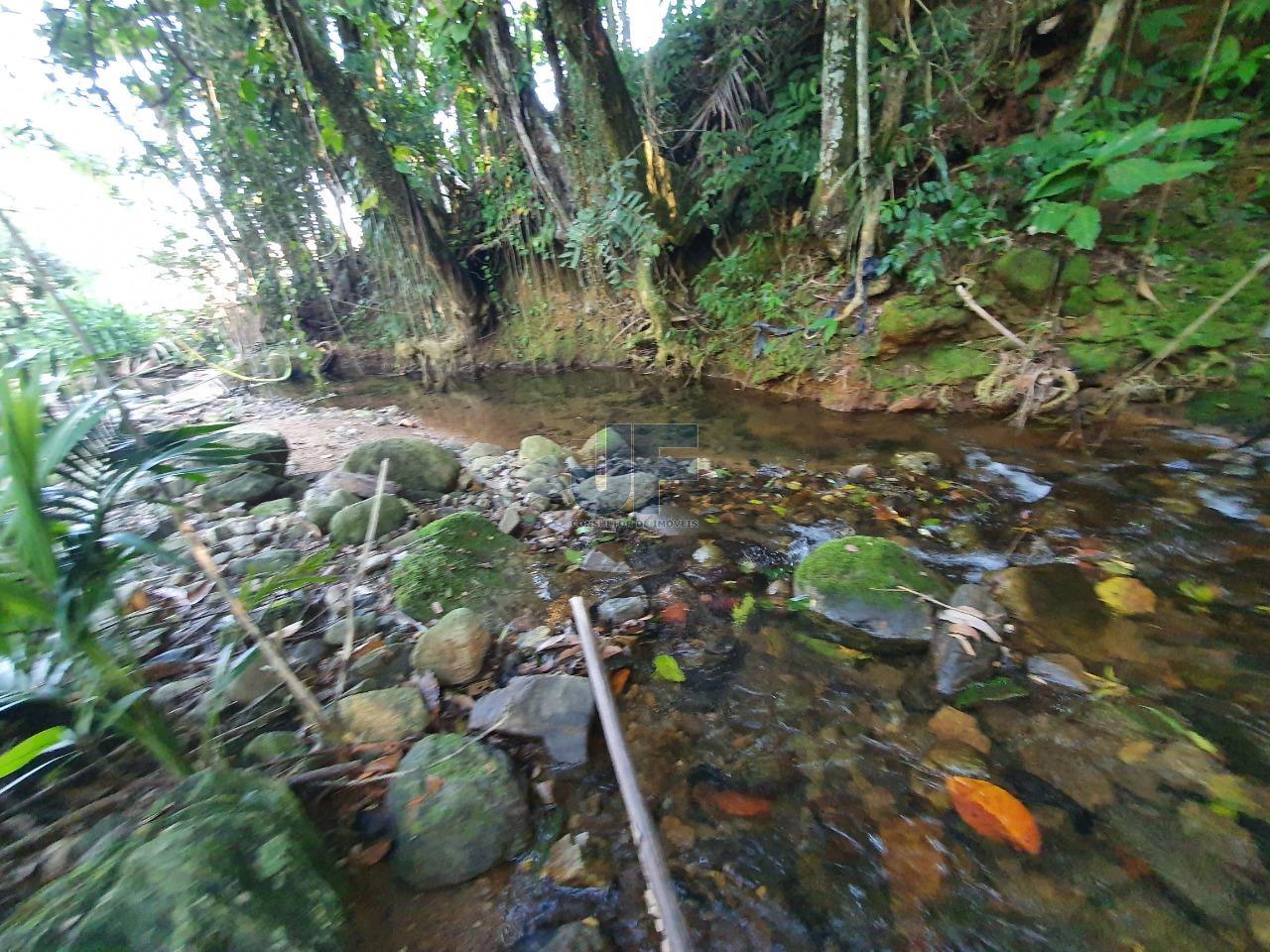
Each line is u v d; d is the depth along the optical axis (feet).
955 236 16.01
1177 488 11.14
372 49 22.33
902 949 4.49
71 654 4.43
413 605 8.26
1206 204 14.28
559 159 22.63
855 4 16.21
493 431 18.79
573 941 4.42
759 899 4.83
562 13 18.79
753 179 20.95
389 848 5.13
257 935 3.60
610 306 25.13
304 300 28.45
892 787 5.78
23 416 4.03
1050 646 7.55
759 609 8.66
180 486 11.80
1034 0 15.62
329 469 14.66
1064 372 14.15
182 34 18.76
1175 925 4.56
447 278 26.32
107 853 4.14
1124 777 5.77
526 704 6.36
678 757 6.18
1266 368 12.39
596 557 10.07
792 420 16.78
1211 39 14.65
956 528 10.62
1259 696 6.61
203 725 5.94
